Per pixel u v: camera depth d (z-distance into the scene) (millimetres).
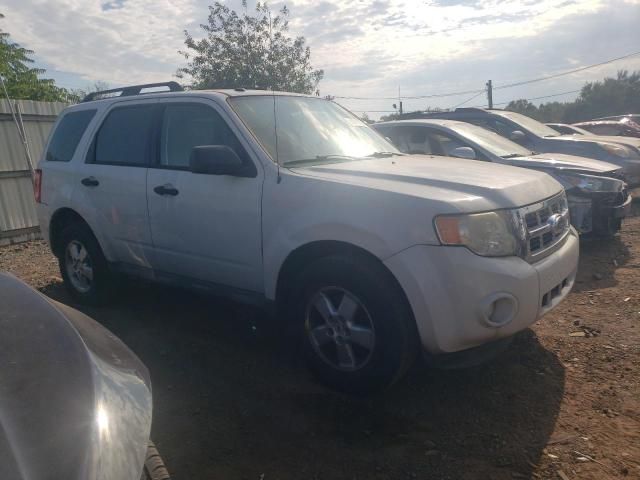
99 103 5195
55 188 5297
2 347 1718
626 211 6617
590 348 4016
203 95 4277
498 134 8148
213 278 4184
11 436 1416
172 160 4367
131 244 4711
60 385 1626
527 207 3346
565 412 3209
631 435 2951
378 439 3021
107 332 2232
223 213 3916
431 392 3500
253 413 3314
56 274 6848
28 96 17094
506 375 3684
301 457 2889
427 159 4363
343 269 3258
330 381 3469
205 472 2791
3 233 9203
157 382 3740
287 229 3555
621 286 5352
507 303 3074
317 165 3891
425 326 3039
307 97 4824
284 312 3791
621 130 16906
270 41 18312
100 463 1480
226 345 4312
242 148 3904
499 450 2883
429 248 3010
